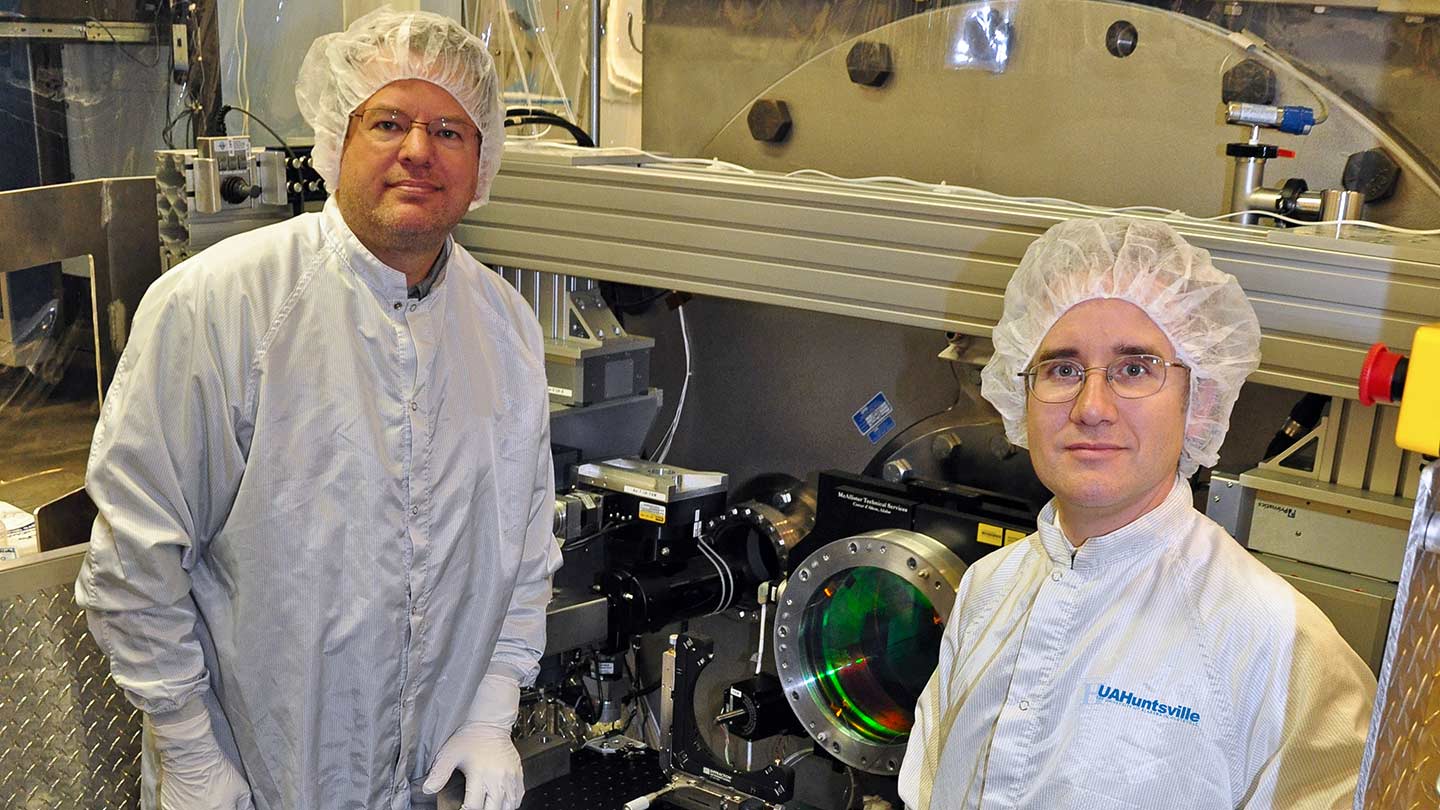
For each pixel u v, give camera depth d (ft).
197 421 4.57
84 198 6.68
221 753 4.92
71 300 7.04
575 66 8.56
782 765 6.42
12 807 5.51
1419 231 5.15
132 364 4.57
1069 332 3.61
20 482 6.78
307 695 4.83
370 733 5.02
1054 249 3.75
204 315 4.56
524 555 5.57
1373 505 4.62
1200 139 5.64
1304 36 5.79
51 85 7.10
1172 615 3.51
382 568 4.86
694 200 5.90
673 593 6.52
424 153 4.64
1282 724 3.26
